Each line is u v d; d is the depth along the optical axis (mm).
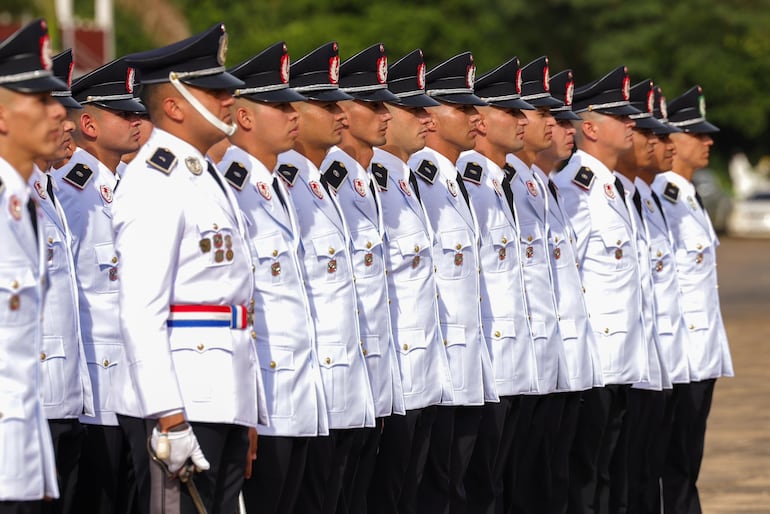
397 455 18281
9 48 12562
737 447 28844
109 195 17750
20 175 12727
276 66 15711
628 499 22094
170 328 13711
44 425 12641
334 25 85875
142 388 13203
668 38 86500
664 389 22328
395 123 18547
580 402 21203
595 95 21797
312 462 16703
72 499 16281
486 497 19766
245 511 15945
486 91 19812
